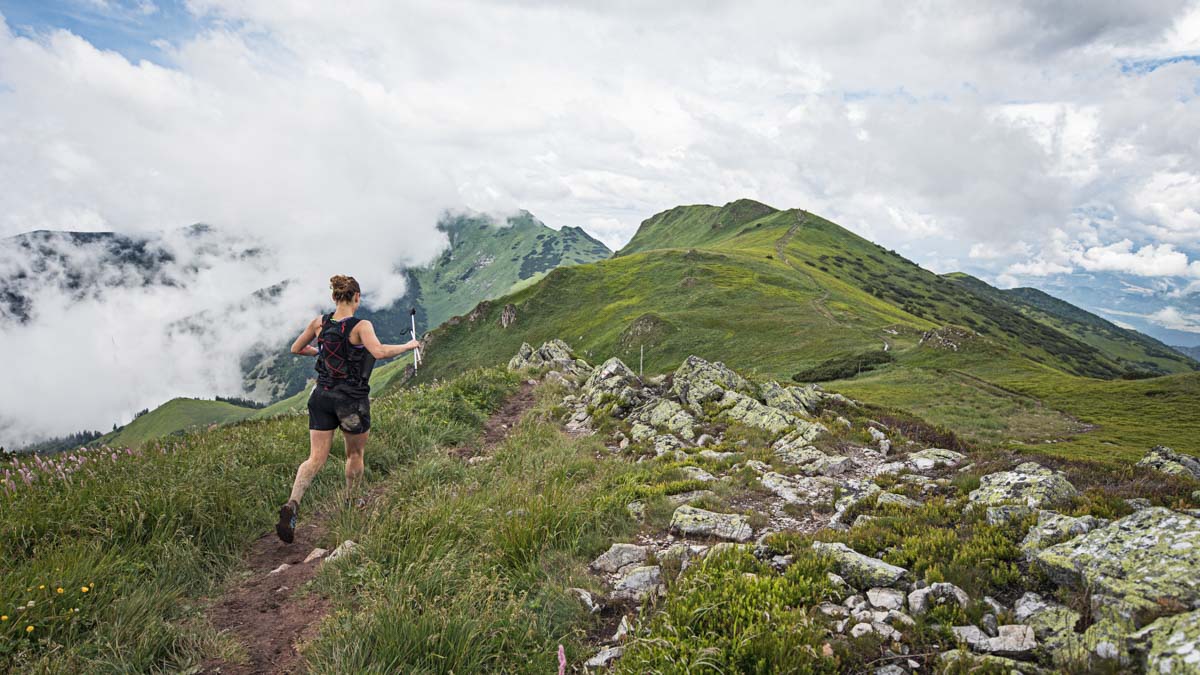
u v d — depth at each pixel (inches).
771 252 7401.6
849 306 4795.8
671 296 5541.3
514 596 209.3
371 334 279.7
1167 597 152.0
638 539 274.4
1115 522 199.2
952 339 3358.8
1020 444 1633.9
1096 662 142.7
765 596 190.5
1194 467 404.2
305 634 194.5
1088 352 7706.7
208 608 213.0
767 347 3914.9
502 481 351.3
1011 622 175.5
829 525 287.0
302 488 272.5
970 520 255.9
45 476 292.8
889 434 508.7
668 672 158.1
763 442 473.1
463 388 715.4
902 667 159.2
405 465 404.8
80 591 192.2
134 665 169.2
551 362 1111.0
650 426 552.4
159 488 269.0
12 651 166.7
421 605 198.1
